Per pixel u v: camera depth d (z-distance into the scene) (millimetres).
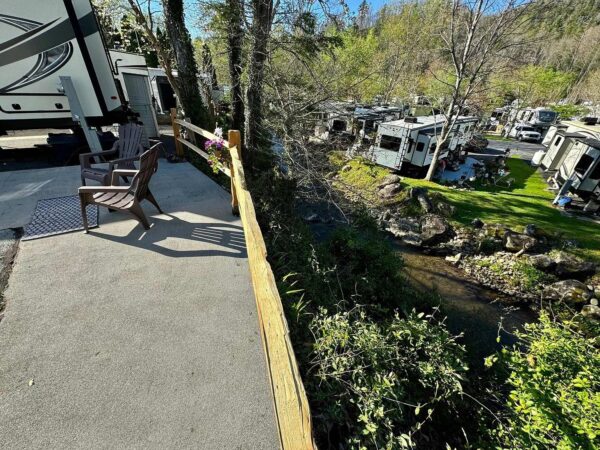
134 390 1740
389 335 3084
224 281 2676
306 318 2719
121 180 4348
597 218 10773
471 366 4605
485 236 9984
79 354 1919
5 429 1509
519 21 11438
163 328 2164
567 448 1995
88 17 4965
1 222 3361
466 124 17500
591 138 12781
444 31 12914
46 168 5266
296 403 1078
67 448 1454
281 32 7227
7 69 4598
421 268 9023
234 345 2082
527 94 27141
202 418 1638
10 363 1829
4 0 4211
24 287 2418
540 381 2547
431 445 2650
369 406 2062
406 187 12539
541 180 15195
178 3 6898
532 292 8141
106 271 2680
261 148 7441
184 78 7547
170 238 3260
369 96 19531
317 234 8281
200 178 5184
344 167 15312
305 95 7844
